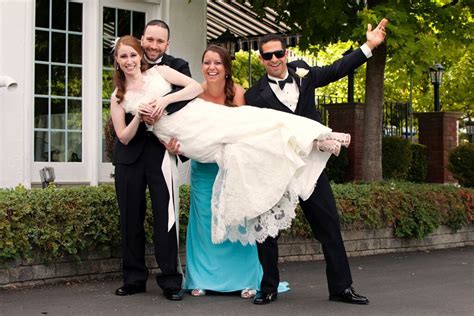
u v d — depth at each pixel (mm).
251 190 5883
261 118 5977
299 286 7031
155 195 6199
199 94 6203
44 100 9383
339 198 9172
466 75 22734
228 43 13344
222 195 5984
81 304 5945
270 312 5727
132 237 6312
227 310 5797
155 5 10375
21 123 9016
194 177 6586
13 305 5891
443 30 10922
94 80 9711
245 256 6461
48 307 5820
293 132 5840
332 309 5863
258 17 11750
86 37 9711
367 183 10828
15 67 9008
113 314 5598
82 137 9695
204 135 6020
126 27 10141
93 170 9680
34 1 9188
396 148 15406
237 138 5973
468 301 6312
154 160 6195
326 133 5875
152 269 7574
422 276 7805
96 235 6996
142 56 6047
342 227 9234
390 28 9406
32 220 6672
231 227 6070
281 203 5953
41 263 6770
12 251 6473
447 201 10625
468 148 15289
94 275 7133
